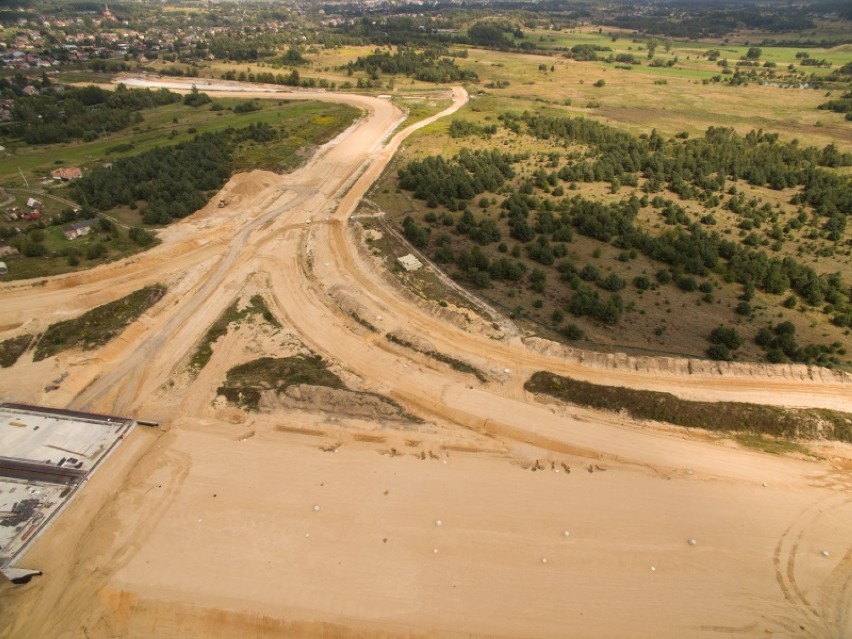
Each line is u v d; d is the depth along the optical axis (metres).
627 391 55.56
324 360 62.16
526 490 47.44
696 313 67.62
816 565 41.62
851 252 80.38
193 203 97.31
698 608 39.03
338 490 47.31
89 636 38.03
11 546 42.38
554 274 76.38
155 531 44.00
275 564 41.69
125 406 56.62
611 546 42.94
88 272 76.19
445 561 41.94
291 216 95.75
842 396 55.34
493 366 60.19
